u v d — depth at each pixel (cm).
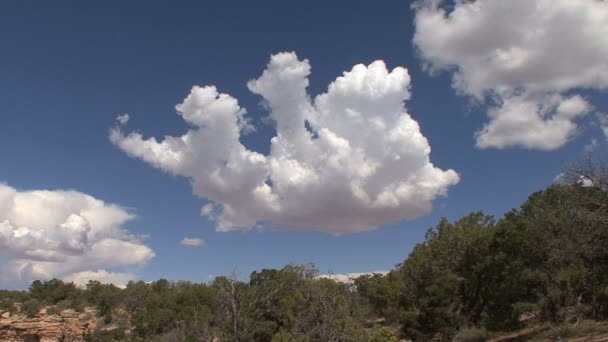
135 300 13950
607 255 3222
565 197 3512
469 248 4772
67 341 12056
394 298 6906
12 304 14638
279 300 6091
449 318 4512
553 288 3994
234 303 5769
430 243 5209
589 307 3872
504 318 4388
